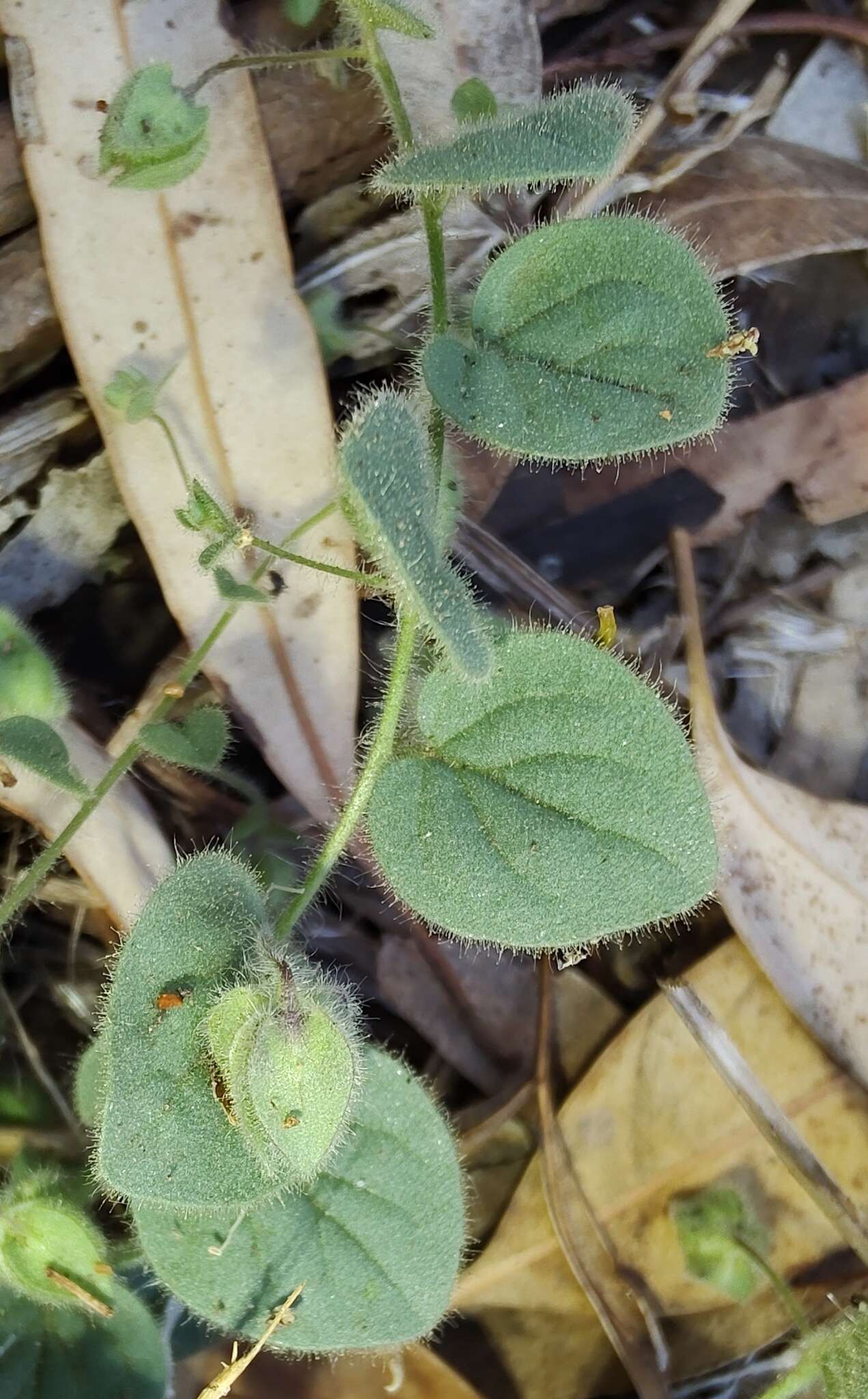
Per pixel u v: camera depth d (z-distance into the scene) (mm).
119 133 90
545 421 96
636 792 97
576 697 99
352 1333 100
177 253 108
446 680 99
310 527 106
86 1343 102
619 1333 116
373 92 114
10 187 107
